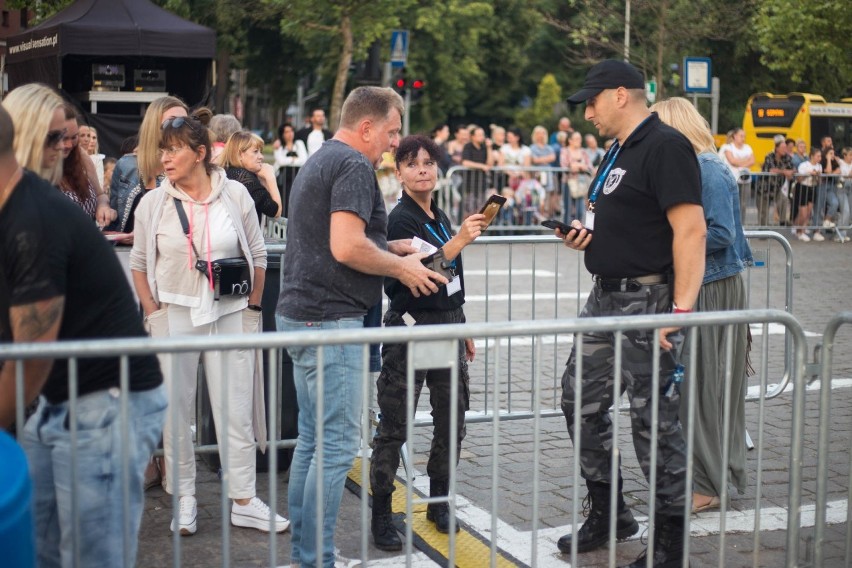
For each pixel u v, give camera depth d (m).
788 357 6.12
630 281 4.25
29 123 3.26
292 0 19.52
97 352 2.95
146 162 5.20
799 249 17.30
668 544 4.28
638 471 5.77
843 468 5.79
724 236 4.99
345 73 20.41
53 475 3.17
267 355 5.50
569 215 18.34
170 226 4.65
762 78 33.16
